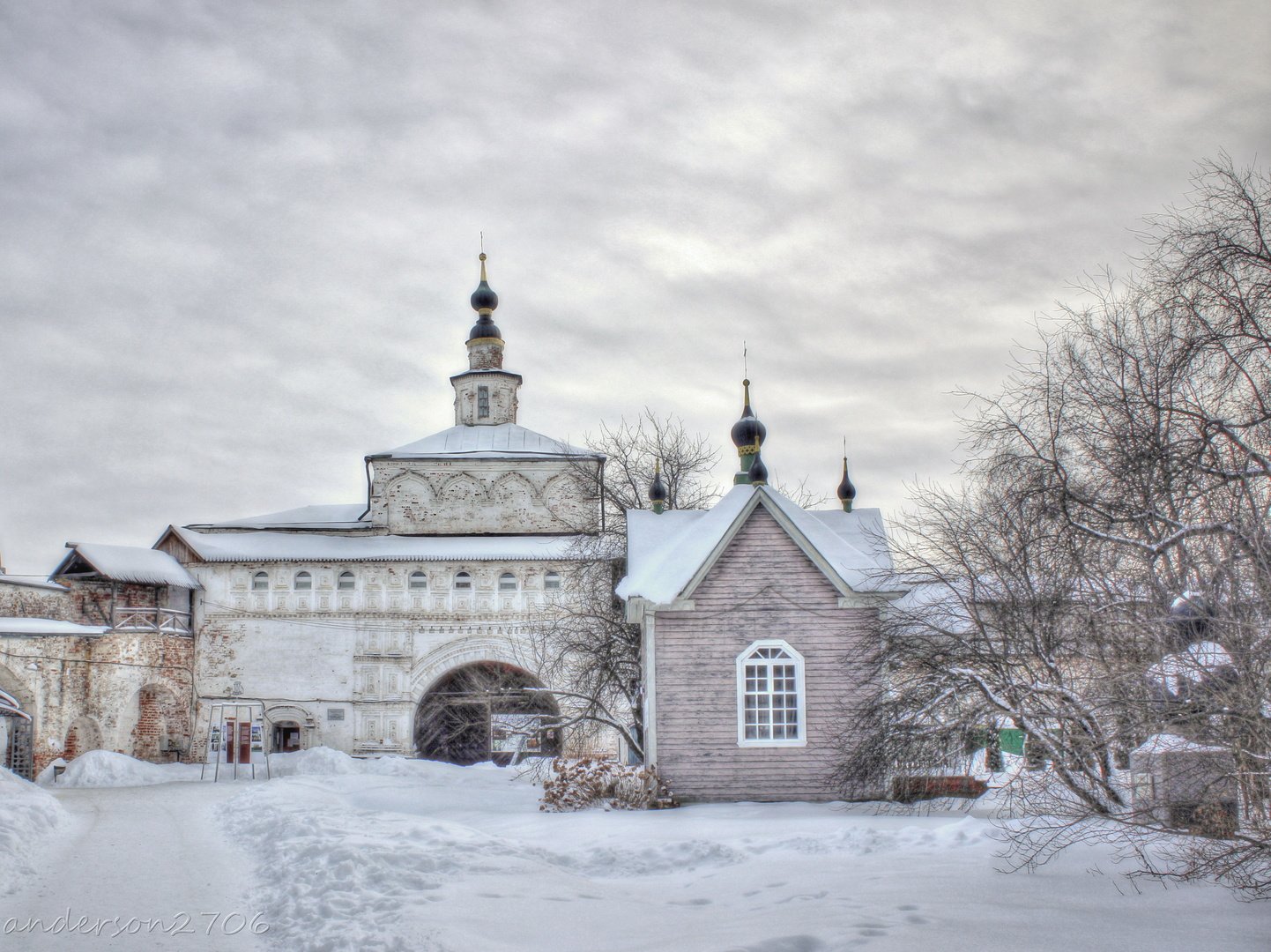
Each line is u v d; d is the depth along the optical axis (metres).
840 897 11.93
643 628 28.19
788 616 25.66
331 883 12.85
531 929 10.78
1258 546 12.91
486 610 57.41
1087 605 15.99
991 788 21.62
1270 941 9.52
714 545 25.64
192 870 15.50
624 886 14.12
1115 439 16.36
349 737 56.38
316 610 57.22
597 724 33.38
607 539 38.44
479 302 67.50
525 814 23.45
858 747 20.77
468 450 62.66
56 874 15.06
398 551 57.81
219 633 57.00
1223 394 15.59
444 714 58.41
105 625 52.91
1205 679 12.54
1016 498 17.39
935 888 12.34
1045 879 12.87
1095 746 14.10
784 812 21.80
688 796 24.98
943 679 18.95
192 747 56.03
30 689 47.25
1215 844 12.45
